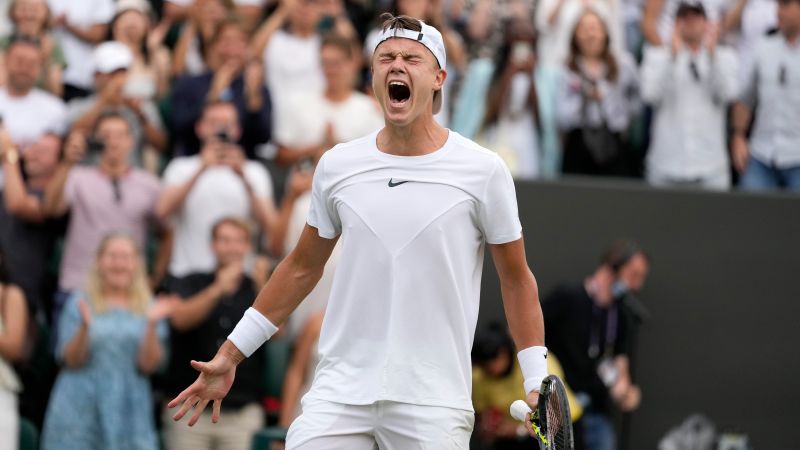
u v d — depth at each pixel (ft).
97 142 52.08
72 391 46.37
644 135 60.64
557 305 52.95
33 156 52.95
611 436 52.54
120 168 52.01
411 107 25.00
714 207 58.13
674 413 57.41
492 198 25.41
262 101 55.57
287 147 55.67
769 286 58.23
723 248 58.13
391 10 59.57
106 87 54.24
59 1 58.44
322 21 60.59
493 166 25.46
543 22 62.28
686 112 59.72
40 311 52.03
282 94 58.13
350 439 25.27
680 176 59.67
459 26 63.16
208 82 55.52
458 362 25.45
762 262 58.29
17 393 48.60
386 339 25.17
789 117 60.44
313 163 54.08
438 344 25.26
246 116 55.16
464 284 25.46
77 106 56.08
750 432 57.72
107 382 46.47
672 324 57.77
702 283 57.93
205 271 49.47
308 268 26.78
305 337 48.75
